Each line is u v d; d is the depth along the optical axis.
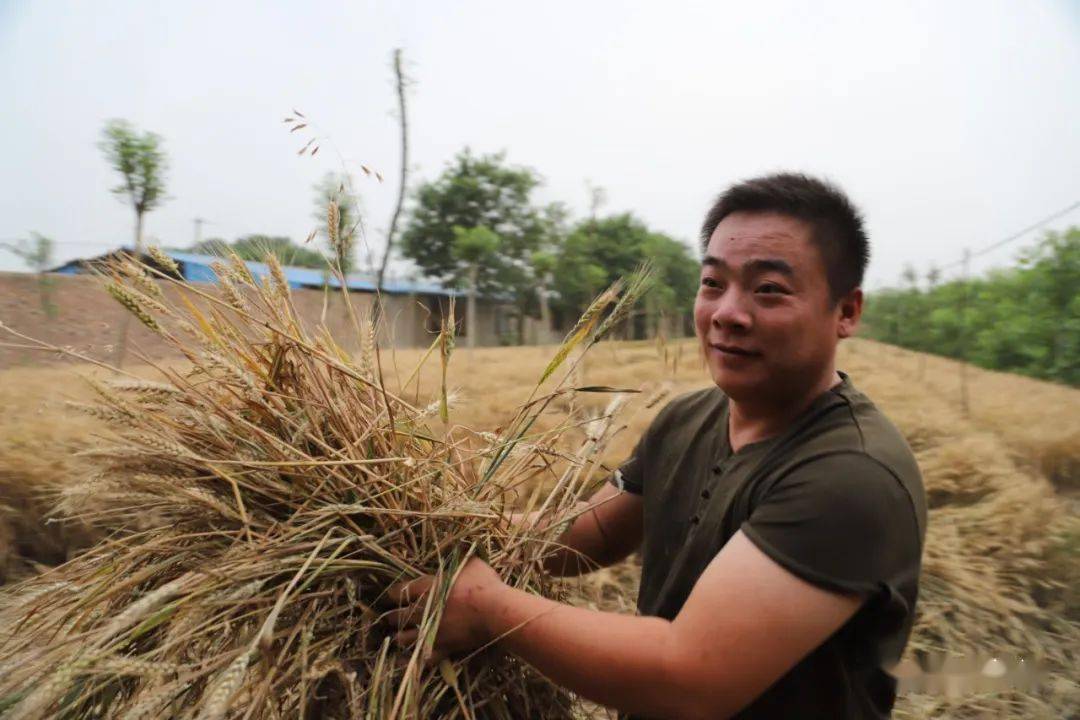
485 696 1.24
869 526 0.96
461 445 1.40
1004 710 2.48
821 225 1.08
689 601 0.99
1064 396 8.66
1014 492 4.28
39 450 3.70
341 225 1.40
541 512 1.40
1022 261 13.74
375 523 1.25
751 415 1.18
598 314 1.42
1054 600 3.52
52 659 1.17
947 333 16.06
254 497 1.25
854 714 1.06
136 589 1.26
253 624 1.15
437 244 26.72
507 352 15.02
